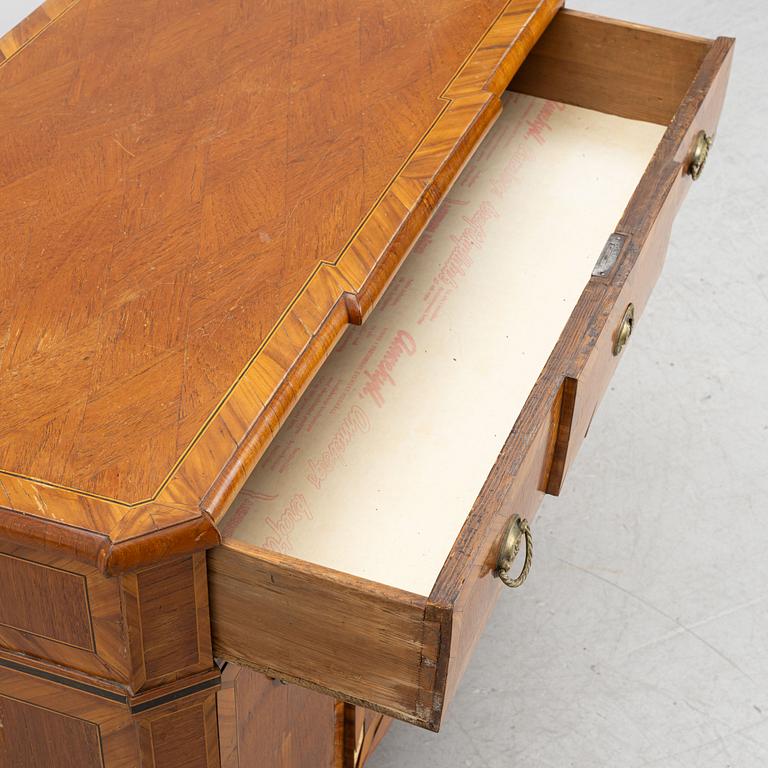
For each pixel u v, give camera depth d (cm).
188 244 135
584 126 183
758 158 293
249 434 117
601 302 133
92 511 109
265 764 149
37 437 115
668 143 152
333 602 109
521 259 160
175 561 111
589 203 170
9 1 280
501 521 116
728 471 231
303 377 124
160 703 123
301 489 131
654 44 175
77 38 166
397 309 153
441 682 110
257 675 137
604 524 222
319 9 171
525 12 169
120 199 141
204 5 172
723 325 257
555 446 134
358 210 139
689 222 278
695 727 195
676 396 243
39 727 132
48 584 115
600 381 142
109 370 122
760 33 323
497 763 190
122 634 116
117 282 131
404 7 171
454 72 160
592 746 193
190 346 124
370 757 191
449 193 170
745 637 207
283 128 151
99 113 153
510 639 206
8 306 128
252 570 111
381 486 132
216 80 158
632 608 211
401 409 141
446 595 105
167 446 115
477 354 148
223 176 144
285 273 132
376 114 153
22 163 146
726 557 218
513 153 178
